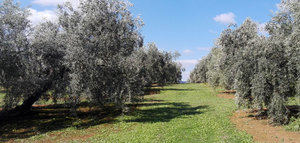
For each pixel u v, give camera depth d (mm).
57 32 18422
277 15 14914
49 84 18234
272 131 12211
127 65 17828
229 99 28734
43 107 24516
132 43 18297
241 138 11133
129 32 17922
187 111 20438
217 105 23500
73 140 12172
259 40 14547
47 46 16859
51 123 16766
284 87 12781
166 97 33656
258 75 13758
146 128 13992
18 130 14820
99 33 16422
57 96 18219
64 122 17094
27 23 16578
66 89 17312
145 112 20578
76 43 14977
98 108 23828
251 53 14711
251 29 21844
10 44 14680
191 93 38594
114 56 17297
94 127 15203
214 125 14109
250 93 15719
